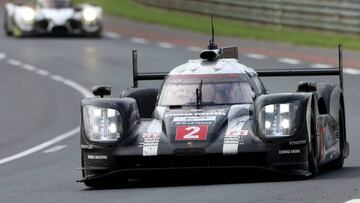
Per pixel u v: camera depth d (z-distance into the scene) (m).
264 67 86.56
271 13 119.56
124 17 134.88
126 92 38.44
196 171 32.81
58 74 88.25
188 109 35.28
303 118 32.56
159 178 34.44
